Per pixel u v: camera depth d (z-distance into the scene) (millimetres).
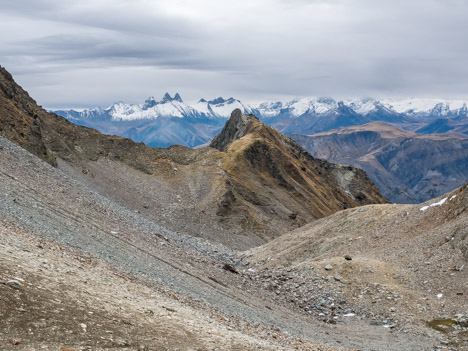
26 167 53250
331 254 67312
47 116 151000
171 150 173500
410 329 39094
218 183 152625
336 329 39281
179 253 48812
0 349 10586
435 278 48062
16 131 104000
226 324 25266
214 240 123500
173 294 28406
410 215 68562
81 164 135250
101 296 18094
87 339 13109
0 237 21031
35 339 11836
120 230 43938
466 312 40531
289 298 47594
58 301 14883
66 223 35625
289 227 154500
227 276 47625
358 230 72938
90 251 30312
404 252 57000
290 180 188750
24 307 13219
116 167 147250
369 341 35938
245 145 189375
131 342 14219
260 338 24422
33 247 22266
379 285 48938
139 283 27281
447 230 55938
